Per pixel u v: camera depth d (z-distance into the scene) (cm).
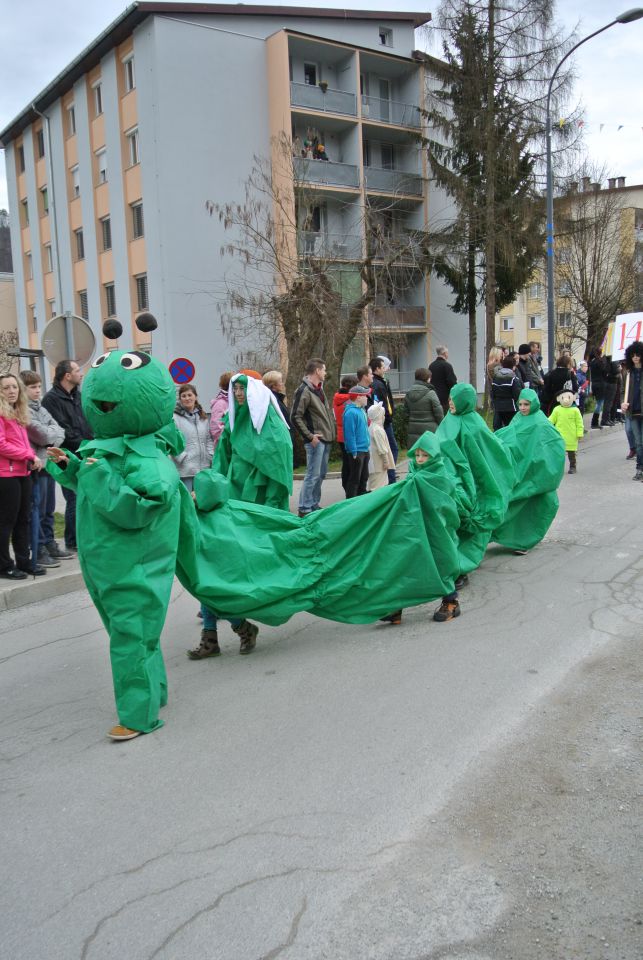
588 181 2933
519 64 2330
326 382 1864
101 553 390
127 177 2650
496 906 267
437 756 370
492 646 514
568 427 1224
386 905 270
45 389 3569
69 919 270
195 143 2492
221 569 469
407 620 580
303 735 400
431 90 2717
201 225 2519
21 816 338
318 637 555
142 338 2662
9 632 616
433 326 3259
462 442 620
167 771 371
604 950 245
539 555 743
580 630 534
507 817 318
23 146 3466
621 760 358
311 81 2875
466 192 2452
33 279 3556
